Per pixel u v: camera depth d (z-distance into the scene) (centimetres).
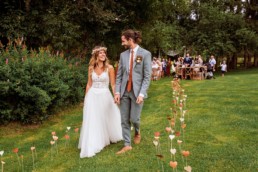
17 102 800
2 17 1140
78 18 1342
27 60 843
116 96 520
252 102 890
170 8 1773
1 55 875
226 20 3316
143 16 1619
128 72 516
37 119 822
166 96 1153
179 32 3394
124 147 526
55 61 1012
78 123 802
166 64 2722
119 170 443
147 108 921
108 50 1688
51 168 481
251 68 3950
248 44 3362
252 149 495
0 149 617
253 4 3747
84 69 1178
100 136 539
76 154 537
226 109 812
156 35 2252
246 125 636
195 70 2019
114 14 1303
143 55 512
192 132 611
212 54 3231
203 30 3350
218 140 553
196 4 3475
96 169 452
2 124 784
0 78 780
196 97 1062
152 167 446
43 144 629
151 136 600
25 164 516
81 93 1055
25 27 1159
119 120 583
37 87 802
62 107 978
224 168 428
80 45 1451
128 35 513
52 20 1148
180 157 478
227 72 3438
